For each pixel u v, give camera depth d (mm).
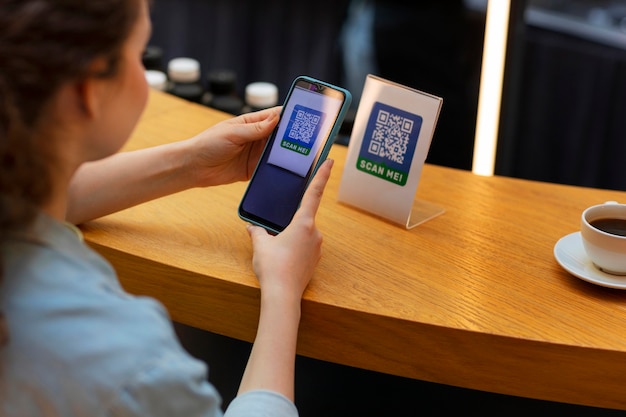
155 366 703
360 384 1266
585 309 1044
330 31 3021
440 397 1240
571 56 2672
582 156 2754
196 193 1303
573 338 981
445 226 1250
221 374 1336
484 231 1238
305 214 1060
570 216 1294
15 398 695
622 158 2678
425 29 2654
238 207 1201
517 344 983
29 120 665
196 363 747
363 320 1021
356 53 2859
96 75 700
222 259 1114
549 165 2826
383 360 1041
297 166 1163
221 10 3133
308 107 1176
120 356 695
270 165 1184
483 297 1062
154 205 1260
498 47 1471
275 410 875
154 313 737
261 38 3145
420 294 1062
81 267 731
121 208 1184
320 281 1079
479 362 1008
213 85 1890
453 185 1394
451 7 2592
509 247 1193
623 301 1063
